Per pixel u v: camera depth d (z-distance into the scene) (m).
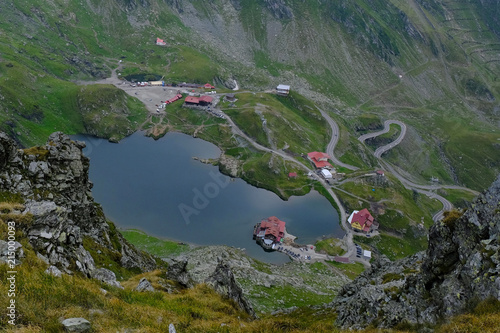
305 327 39.81
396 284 43.50
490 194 35.03
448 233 37.31
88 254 39.47
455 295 32.22
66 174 53.72
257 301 84.50
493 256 31.17
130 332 25.47
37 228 34.66
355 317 41.81
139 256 67.25
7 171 45.62
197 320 33.47
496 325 26.31
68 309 24.66
